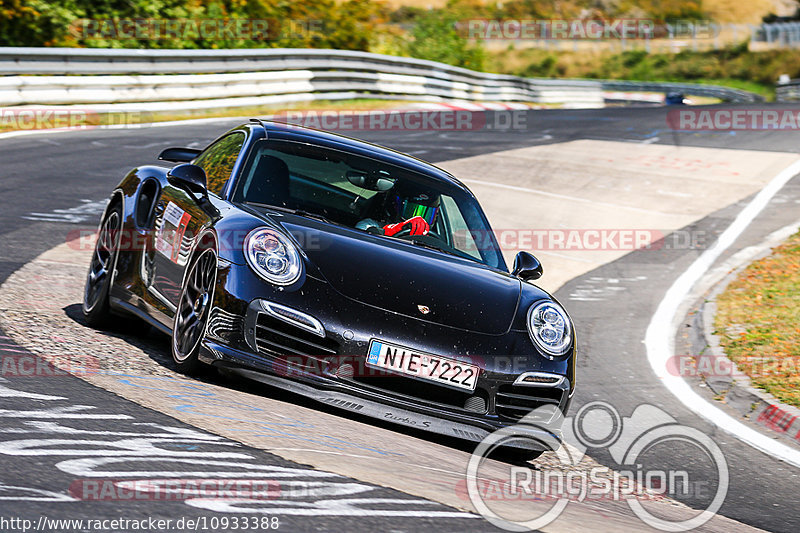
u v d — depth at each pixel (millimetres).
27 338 17719
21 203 36156
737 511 15891
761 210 49250
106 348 18031
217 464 11102
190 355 16203
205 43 89938
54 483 9664
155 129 62062
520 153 63656
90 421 12391
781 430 21828
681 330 30359
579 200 50469
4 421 11891
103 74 66250
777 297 32969
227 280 15570
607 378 24906
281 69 81688
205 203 18062
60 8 77875
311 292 15586
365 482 11398
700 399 23781
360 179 19844
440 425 15672
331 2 109250
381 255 17062
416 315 15906
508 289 17656
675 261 39688
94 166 46375
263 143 19797
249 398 15586
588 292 34500
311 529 9086
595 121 84625
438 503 11047
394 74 96500
